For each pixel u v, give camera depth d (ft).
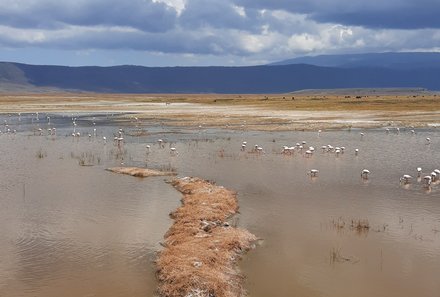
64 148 216.95
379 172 157.58
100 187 139.95
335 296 71.41
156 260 83.97
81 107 509.35
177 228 98.37
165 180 148.77
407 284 75.15
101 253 88.12
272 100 599.57
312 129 282.15
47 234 98.63
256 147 203.10
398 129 265.54
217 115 374.84
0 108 493.77
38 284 75.66
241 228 99.81
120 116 388.57
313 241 93.30
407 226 102.01
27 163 178.91
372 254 86.79
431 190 132.98
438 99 526.57
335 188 135.33
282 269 80.48
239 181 145.48
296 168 165.07
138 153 200.23
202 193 125.29
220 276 74.90
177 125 310.45
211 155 193.67
